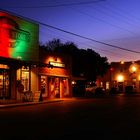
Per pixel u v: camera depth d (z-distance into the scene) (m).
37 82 39.31
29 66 36.47
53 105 31.03
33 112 23.52
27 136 13.19
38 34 39.16
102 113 22.44
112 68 81.44
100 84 81.25
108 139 12.47
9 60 32.78
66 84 46.28
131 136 13.16
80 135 13.39
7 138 12.75
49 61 42.12
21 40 36.22
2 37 33.47
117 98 44.19
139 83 78.94
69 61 47.09
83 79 58.38
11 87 35.47
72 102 35.47
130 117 19.98
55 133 13.92
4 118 19.64
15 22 35.34
